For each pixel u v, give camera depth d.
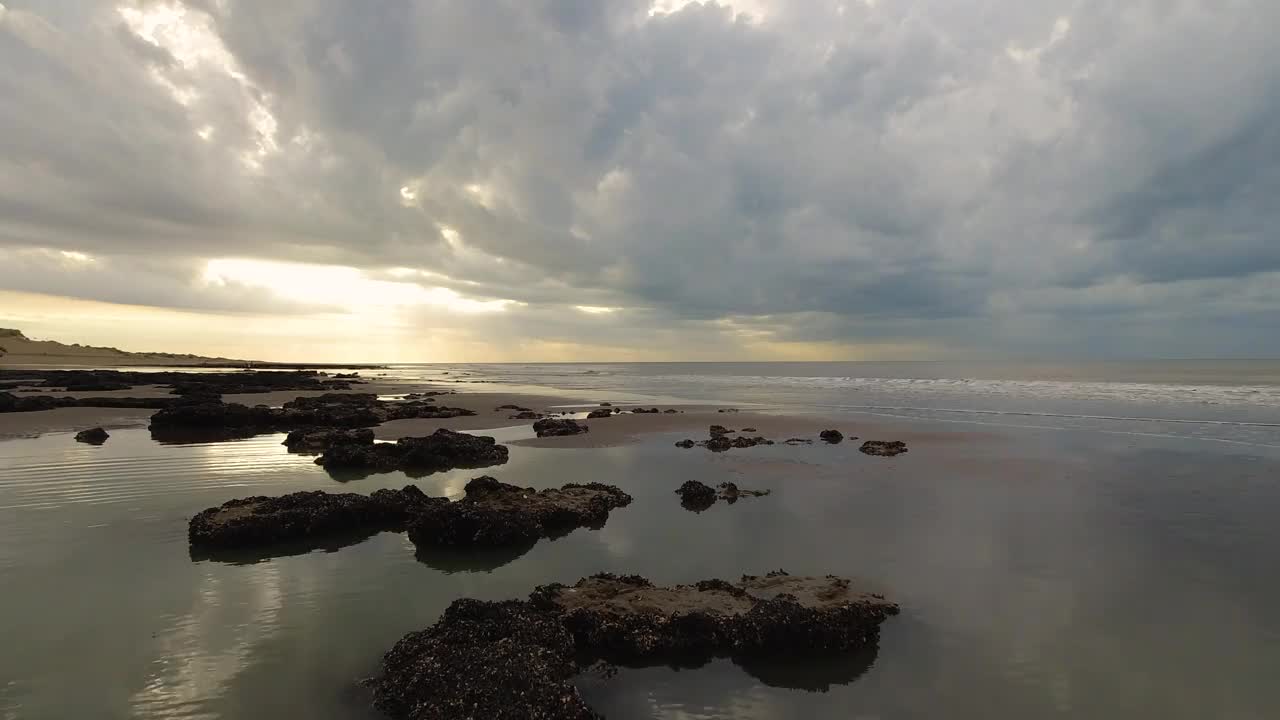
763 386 60.53
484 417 31.45
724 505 13.74
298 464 17.97
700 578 9.43
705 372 116.00
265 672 6.67
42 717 5.79
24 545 10.52
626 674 6.93
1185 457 19.27
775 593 8.44
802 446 21.78
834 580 8.91
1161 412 31.28
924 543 11.00
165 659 6.89
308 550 10.76
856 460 18.95
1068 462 18.50
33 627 7.58
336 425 27.70
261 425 26.70
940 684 6.59
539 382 73.69
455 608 7.57
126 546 10.58
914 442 22.56
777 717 6.05
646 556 10.45
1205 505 13.51
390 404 37.28
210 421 25.38
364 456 17.67
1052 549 10.66
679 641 7.39
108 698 6.11
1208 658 7.04
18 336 127.06
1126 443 22.02
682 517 12.80
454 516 11.08
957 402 38.53
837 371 110.56
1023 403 37.03
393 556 10.51
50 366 95.12
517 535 11.10
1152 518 12.52
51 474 16.09
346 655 7.06
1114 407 33.84
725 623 7.54
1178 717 5.96
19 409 30.41
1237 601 8.52
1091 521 12.33
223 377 65.25
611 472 17.33
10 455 18.80
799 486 15.48
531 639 7.01
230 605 8.36
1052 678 6.67
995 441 22.62
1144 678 6.65
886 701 6.30
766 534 11.57
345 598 8.68
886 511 13.13
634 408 35.81
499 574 9.69
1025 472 17.05
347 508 11.95
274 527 11.02
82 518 12.08
